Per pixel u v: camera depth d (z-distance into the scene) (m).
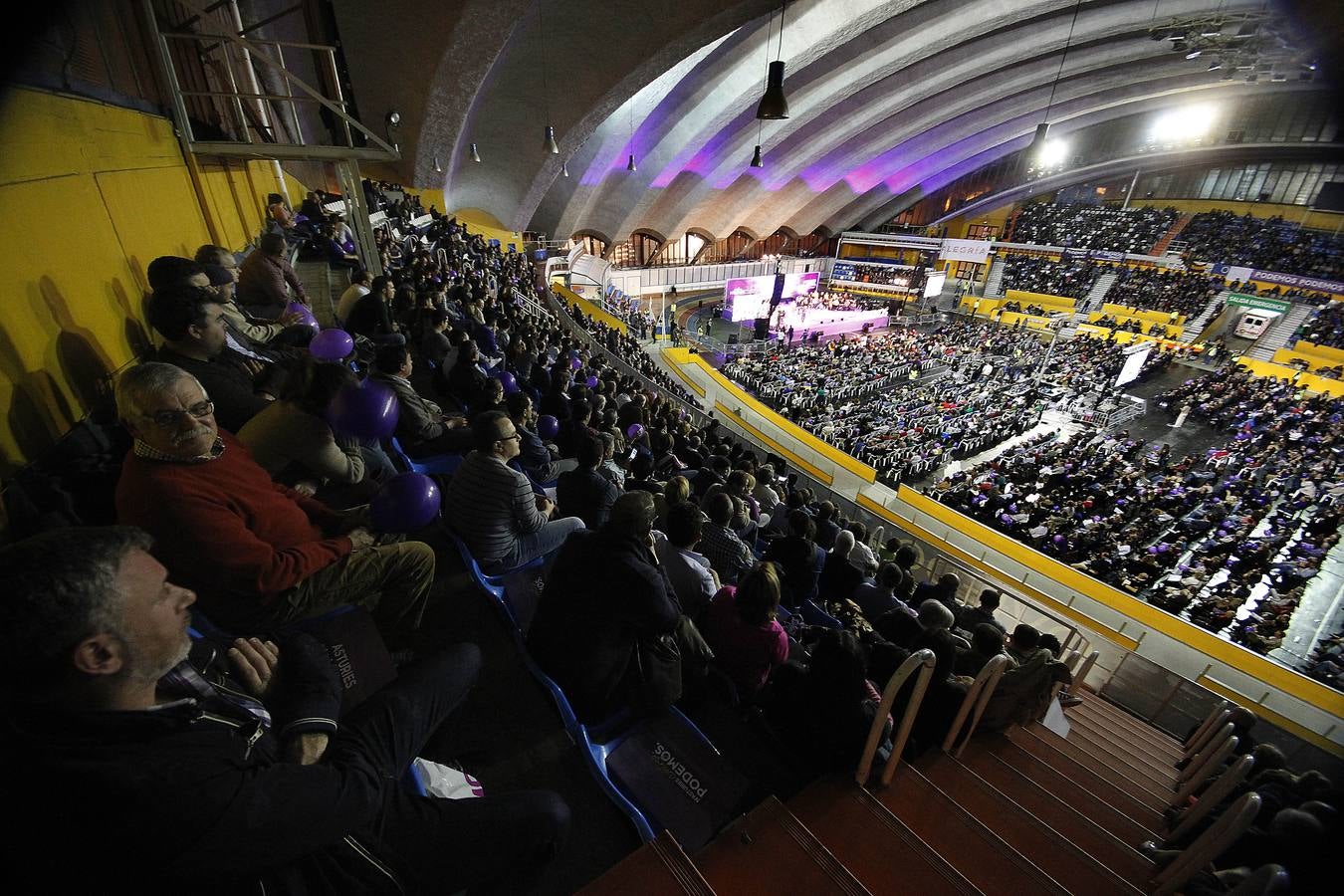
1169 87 39.94
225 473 2.12
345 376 2.86
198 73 7.44
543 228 37.03
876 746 2.70
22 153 3.27
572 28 20.70
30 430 2.91
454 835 1.61
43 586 0.91
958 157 47.81
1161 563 13.70
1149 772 5.00
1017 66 36.34
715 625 3.16
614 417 7.24
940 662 3.38
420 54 18.12
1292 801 3.78
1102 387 29.36
